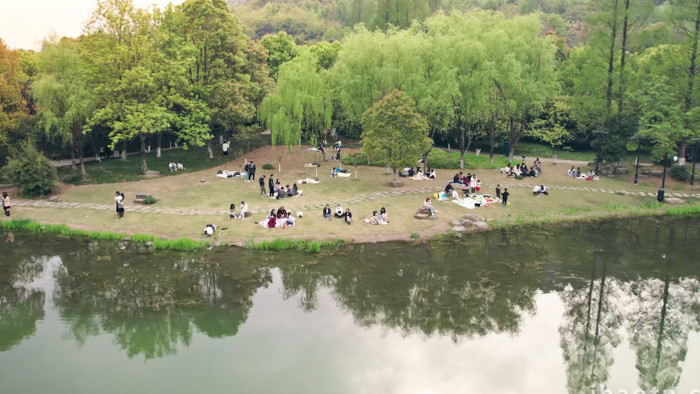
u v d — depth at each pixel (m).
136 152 55.28
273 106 45.91
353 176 45.16
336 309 23.19
